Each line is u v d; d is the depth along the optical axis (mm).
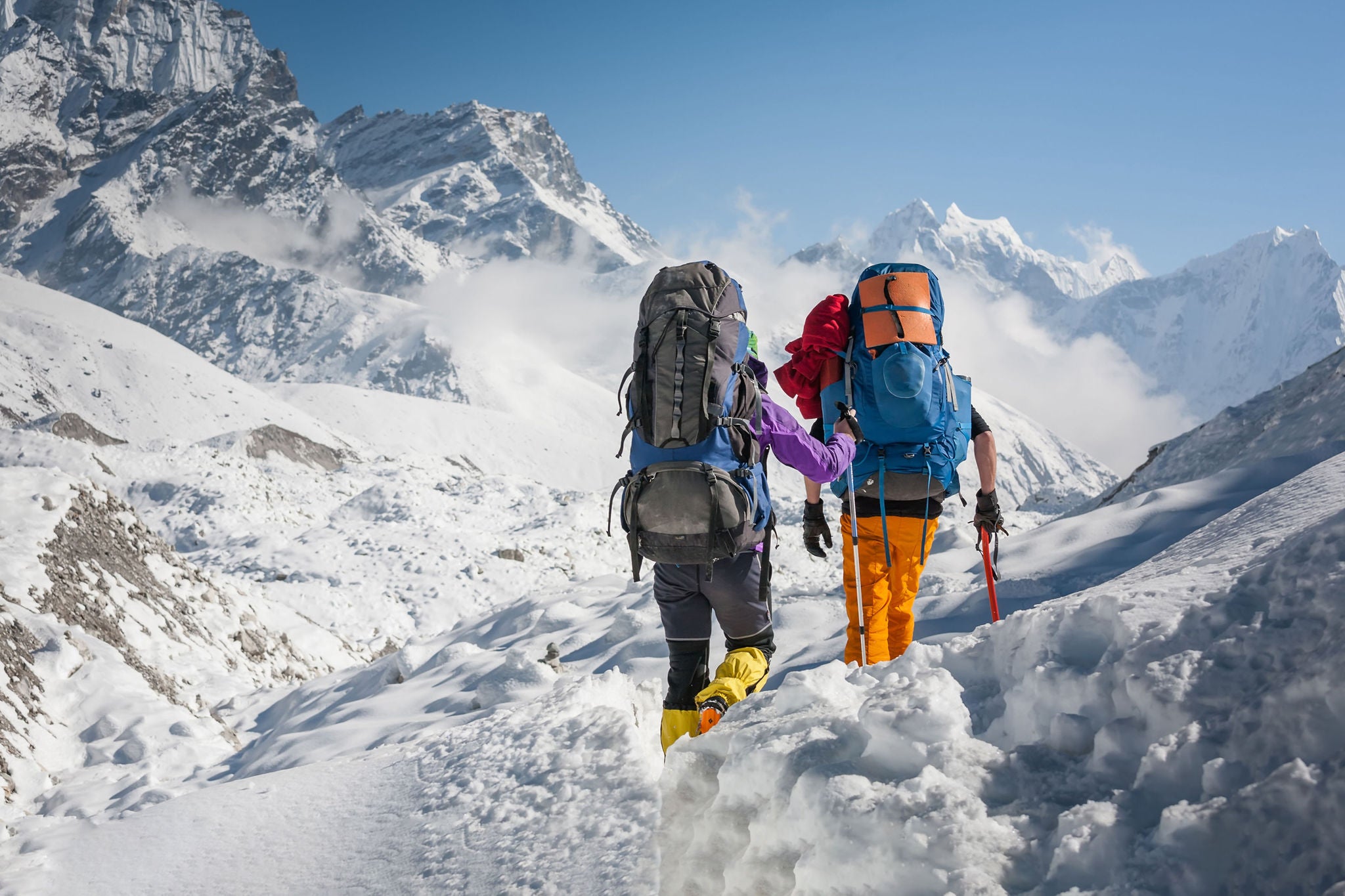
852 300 4172
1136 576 3457
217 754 7809
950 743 2096
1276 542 2449
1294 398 9352
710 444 3156
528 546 27891
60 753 7453
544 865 2916
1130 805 1714
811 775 2182
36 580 9445
